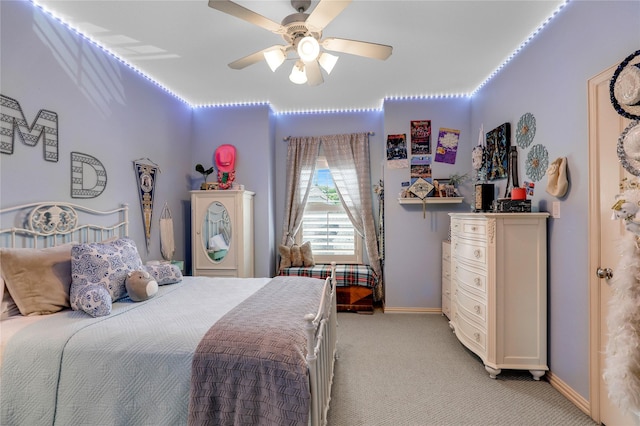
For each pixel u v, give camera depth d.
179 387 1.33
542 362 2.22
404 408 1.95
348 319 3.59
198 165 3.83
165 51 2.68
